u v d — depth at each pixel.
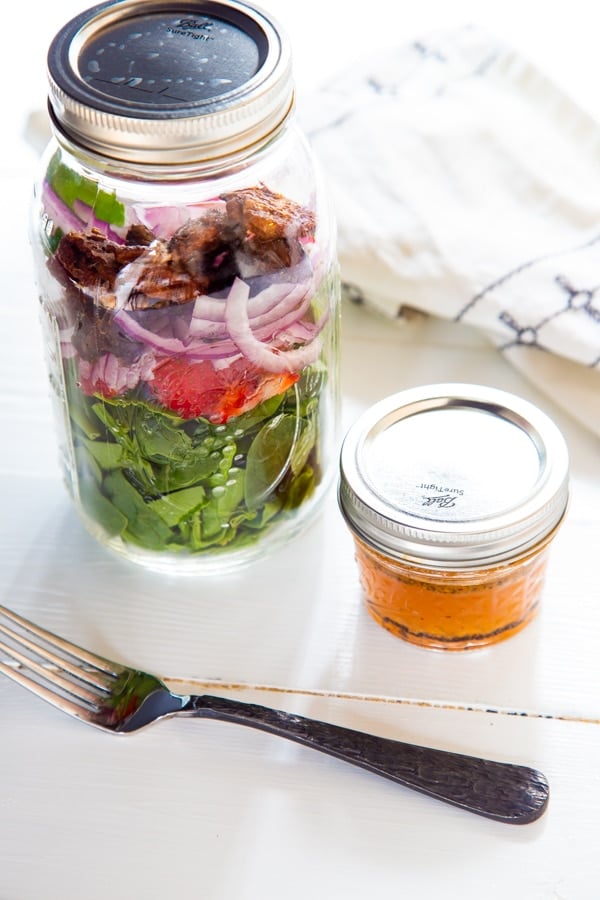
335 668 0.59
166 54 0.56
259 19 0.56
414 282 0.70
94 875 0.53
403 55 0.78
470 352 0.70
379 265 0.70
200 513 0.59
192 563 0.61
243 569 0.62
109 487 0.60
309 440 0.60
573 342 0.66
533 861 0.53
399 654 0.59
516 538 0.56
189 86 0.54
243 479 0.59
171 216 0.56
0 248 0.76
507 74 0.76
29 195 0.80
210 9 0.58
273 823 0.54
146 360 0.56
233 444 0.57
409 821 0.54
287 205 0.57
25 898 0.52
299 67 0.89
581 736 0.56
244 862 0.53
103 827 0.54
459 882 0.52
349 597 0.61
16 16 1.00
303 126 0.76
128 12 0.58
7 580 0.62
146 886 0.53
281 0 0.97
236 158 0.54
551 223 0.71
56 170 0.58
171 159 0.53
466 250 0.70
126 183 0.55
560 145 0.73
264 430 0.58
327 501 0.65
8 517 0.65
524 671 0.58
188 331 0.55
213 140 0.53
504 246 0.70
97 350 0.56
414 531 0.55
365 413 0.60
